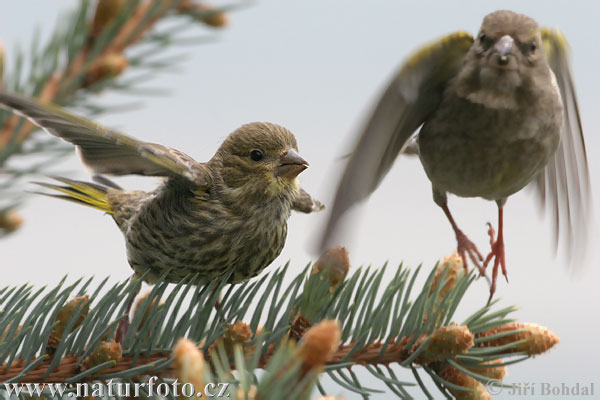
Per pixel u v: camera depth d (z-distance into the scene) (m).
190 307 3.66
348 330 3.65
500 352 3.65
